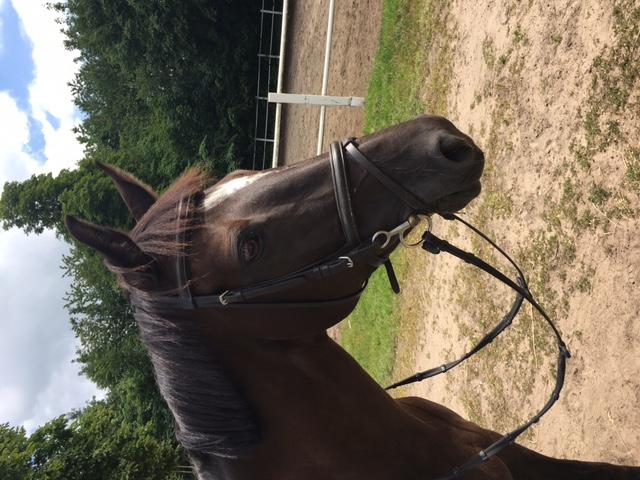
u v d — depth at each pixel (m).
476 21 5.02
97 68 20.41
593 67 3.33
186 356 1.75
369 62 8.09
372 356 7.61
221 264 1.71
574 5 3.61
